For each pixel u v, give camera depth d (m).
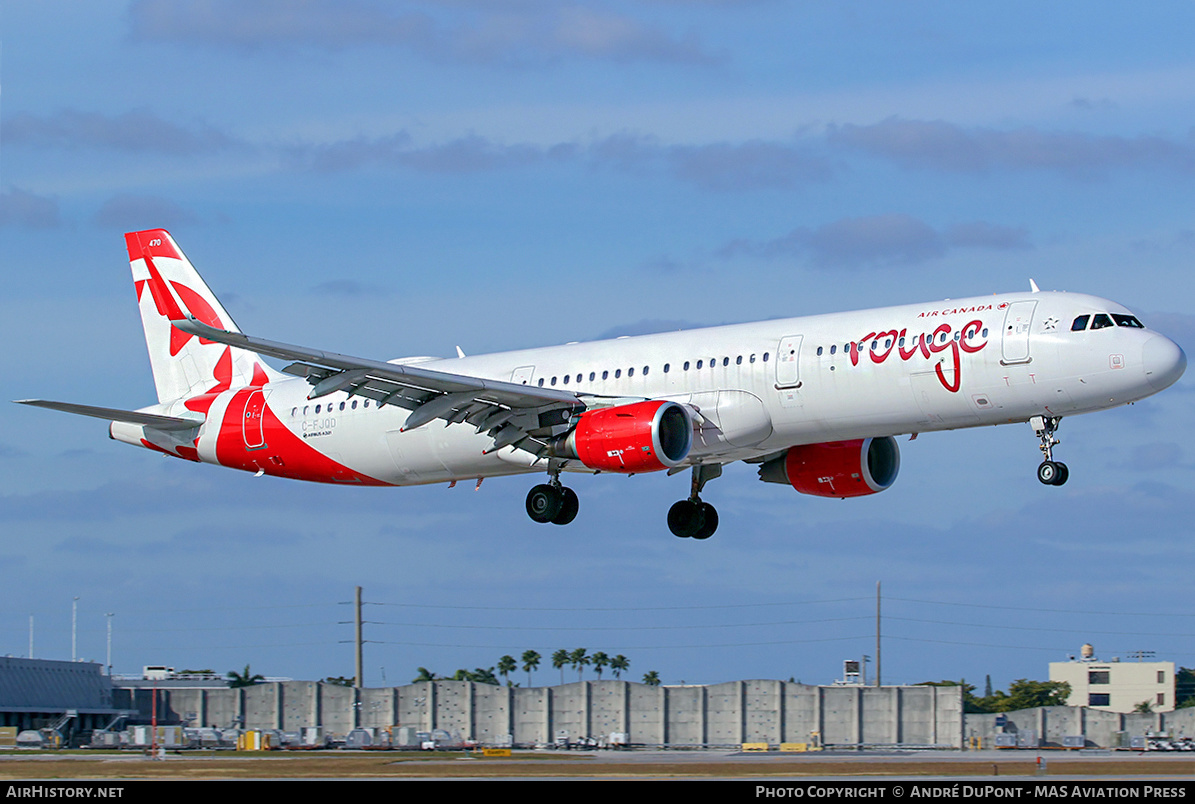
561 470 99.19
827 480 100.00
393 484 109.00
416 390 95.50
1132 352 80.50
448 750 133.25
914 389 85.81
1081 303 83.19
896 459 101.56
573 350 100.50
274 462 111.12
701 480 105.69
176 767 74.62
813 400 88.94
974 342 84.19
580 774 69.12
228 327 115.44
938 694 141.75
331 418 107.38
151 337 118.19
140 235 118.75
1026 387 82.94
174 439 115.25
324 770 72.12
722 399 91.50
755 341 92.06
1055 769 69.94
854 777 65.56
